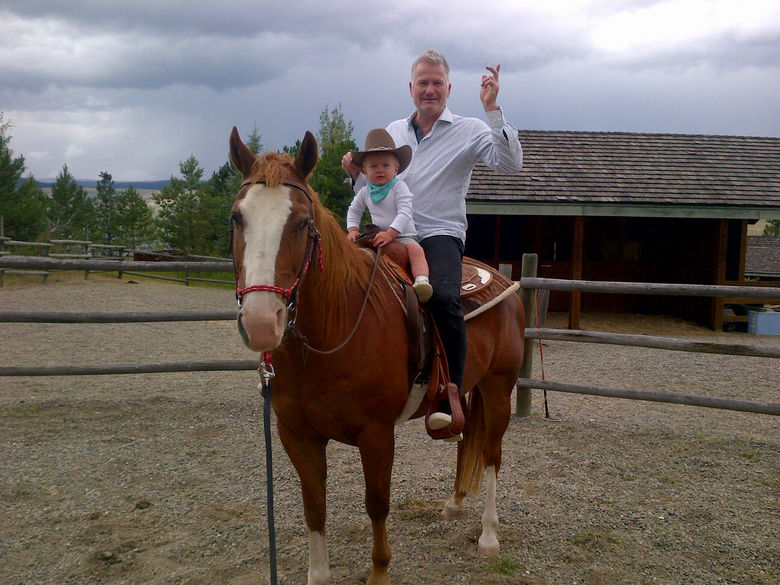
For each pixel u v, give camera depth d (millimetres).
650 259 13898
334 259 2223
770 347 4668
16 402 5383
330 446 4512
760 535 3215
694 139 14594
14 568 2787
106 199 51969
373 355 2291
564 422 5230
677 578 2783
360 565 2850
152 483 3766
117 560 2865
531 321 5504
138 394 5840
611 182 11977
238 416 5148
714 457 4402
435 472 4035
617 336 5047
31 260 5445
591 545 3072
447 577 2762
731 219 12578
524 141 13578
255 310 1789
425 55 3041
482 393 3230
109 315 5242
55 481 3758
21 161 22906
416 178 3012
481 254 13516
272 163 2088
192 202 24766
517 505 3525
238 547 3004
